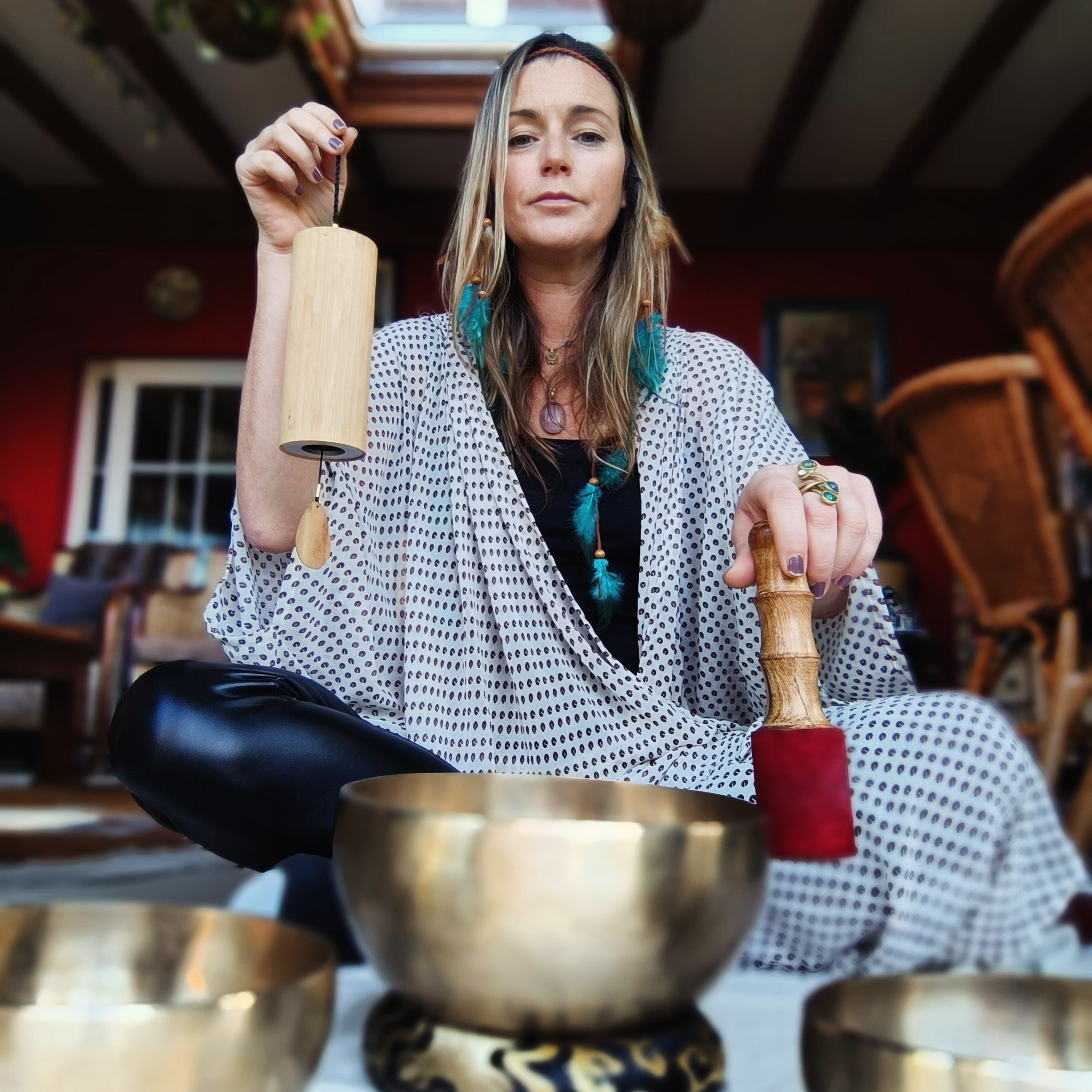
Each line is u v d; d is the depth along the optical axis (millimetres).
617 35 5219
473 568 1069
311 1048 250
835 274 6770
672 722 1011
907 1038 314
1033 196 6551
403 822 294
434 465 1136
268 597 1070
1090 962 791
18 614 5957
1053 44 5164
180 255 6957
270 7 3986
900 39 5082
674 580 1088
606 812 447
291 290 524
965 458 1922
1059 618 1825
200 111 5715
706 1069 305
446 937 287
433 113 5812
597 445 1128
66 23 4824
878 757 779
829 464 733
